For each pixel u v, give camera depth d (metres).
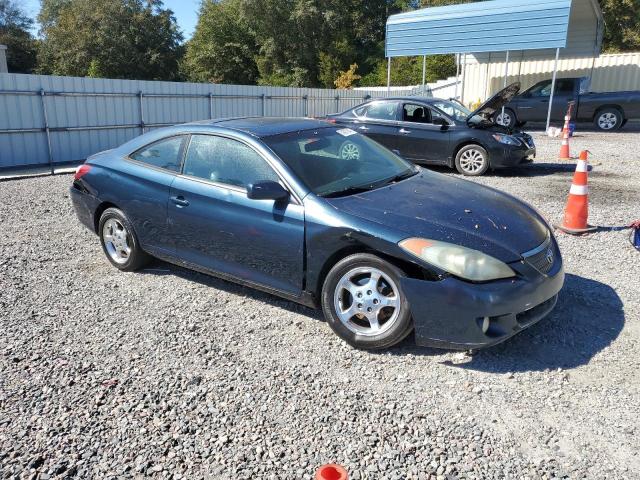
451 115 10.66
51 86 11.95
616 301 4.36
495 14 17.95
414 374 3.34
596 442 2.71
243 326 4.02
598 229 6.43
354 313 3.62
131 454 2.65
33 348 3.70
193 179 4.45
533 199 8.25
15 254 5.69
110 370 3.42
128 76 47.00
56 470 2.54
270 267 3.99
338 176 4.13
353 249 3.61
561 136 17.12
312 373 3.36
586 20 23.03
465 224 3.57
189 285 4.83
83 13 45.75
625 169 11.06
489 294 3.25
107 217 5.14
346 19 45.84
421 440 2.73
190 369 3.42
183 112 14.93
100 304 4.43
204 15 48.81
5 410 3.01
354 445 2.69
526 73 24.91
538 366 3.41
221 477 2.49
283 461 2.59
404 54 20.23
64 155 12.50
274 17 44.19
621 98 18.78
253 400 3.08
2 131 11.28
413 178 4.45
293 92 18.44
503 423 2.86
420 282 3.33
